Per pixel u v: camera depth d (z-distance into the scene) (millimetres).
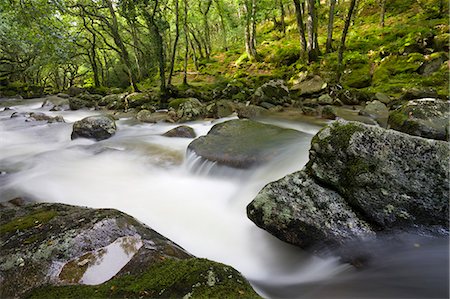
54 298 2211
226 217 4551
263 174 5238
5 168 6668
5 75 26703
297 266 3490
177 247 3014
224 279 2283
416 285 2875
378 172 3279
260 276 3381
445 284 2812
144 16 15273
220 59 29234
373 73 15141
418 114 6012
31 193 5273
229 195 5145
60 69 37188
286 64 21188
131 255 2662
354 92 12453
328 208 3400
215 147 6324
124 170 6523
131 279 2383
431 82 12086
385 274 2984
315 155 3766
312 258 3398
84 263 2531
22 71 26812
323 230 3270
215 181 5621
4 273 2432
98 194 5348
